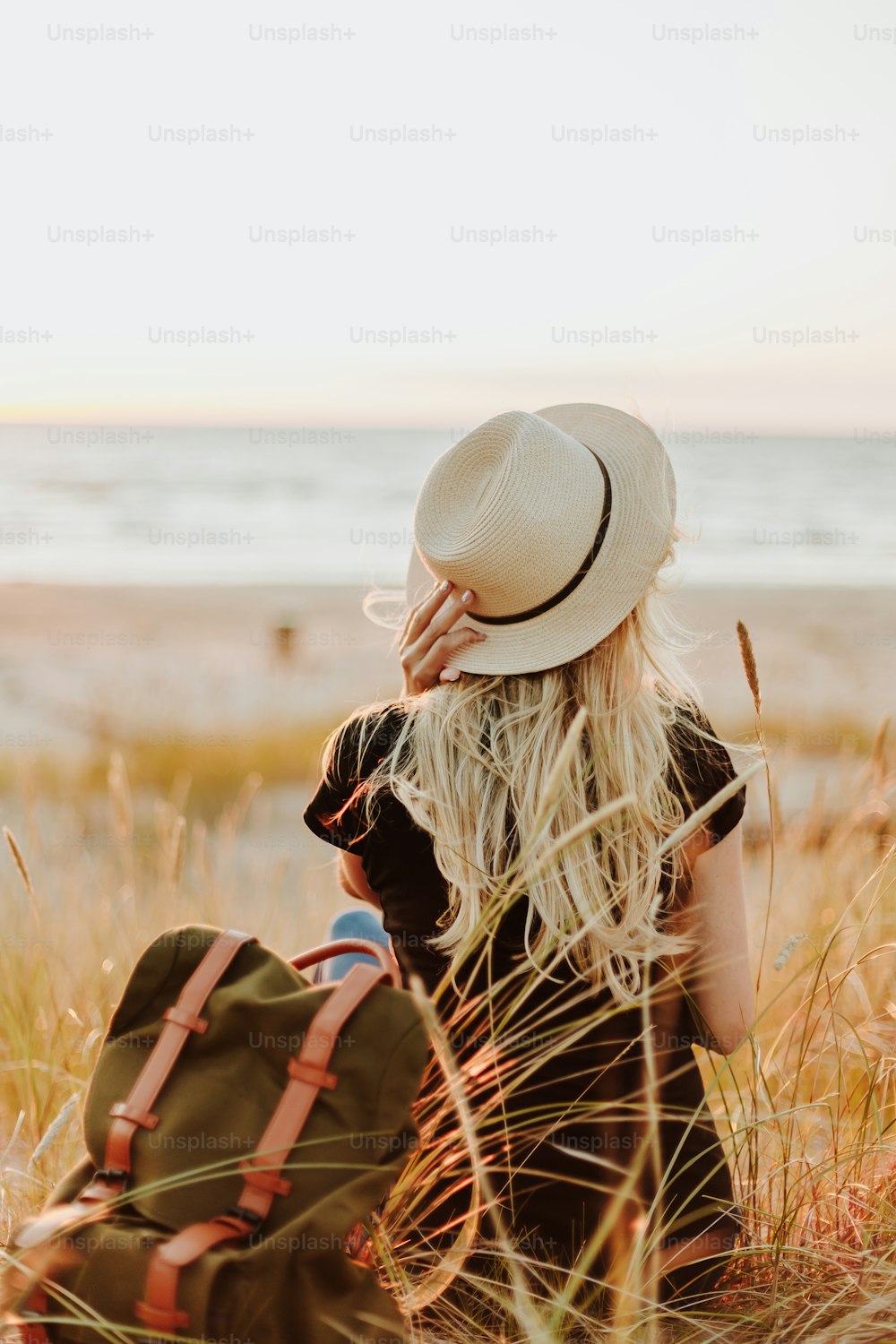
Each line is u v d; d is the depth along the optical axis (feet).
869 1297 5.16
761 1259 5.87
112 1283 4.30
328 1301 4.39
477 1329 5.33
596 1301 5.26
